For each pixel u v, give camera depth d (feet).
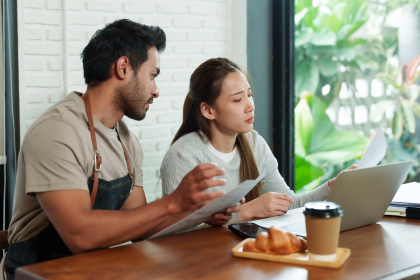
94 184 4.40
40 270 2.92
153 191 8.41
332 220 2.86
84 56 4.59
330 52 12.26
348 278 2.71
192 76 5.82
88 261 3.09
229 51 9.32
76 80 7.54
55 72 7.34
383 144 4.81
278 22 9.70
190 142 5.69
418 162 11.72
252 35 9.54
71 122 4.27
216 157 5.71
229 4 9.18
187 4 8.65
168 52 8.50
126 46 4.50
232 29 9.30
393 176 3.88
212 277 2.76
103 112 4.63
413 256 3.13
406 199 4.50
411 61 11.67
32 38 7.09
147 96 4.74
